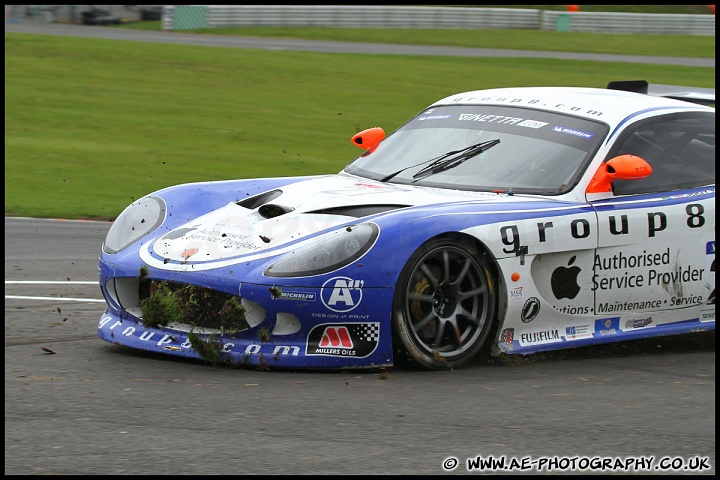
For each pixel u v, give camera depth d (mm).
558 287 17531
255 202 18672
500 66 86250
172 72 73875
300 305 15516
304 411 13641
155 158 48562
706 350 19141
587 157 18672
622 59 96875
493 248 16609
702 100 25016
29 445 11922
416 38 112375
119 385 14852
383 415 13570
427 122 21469
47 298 22469
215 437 12375
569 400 14758
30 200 38250
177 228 17953
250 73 75188
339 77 75562
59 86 66250
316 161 49938
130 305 17281
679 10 163375
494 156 19375
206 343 16016
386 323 15781
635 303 18469
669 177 19250
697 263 19000
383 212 16766
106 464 11281
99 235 32250
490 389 15258
